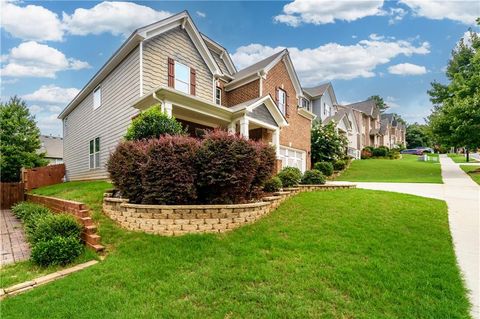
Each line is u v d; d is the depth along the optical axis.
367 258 4.36
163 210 5.46
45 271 4.32
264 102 12.16
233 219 5.77
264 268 4.03
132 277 3.89
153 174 5.68
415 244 4.99
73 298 3.42
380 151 33.97
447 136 19.78
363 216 6.48
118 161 6.24
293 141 17.38
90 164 14.87
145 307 3.20
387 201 8.11
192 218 5.46
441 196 10.07
